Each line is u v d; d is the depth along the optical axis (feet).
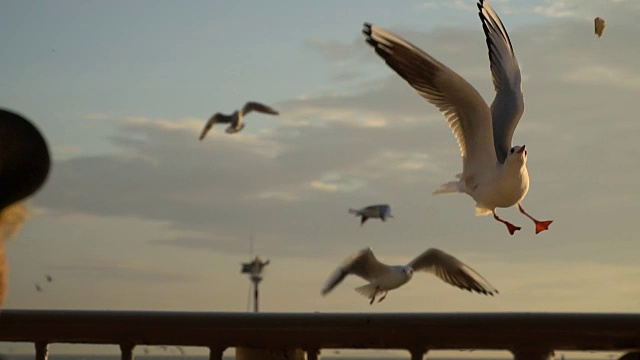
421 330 8.66
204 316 9.02
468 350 8.68
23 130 5.37
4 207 5.52
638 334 8.21
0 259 5.77
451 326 8.59
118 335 9.12
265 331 8.93
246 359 9.08
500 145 25.81
